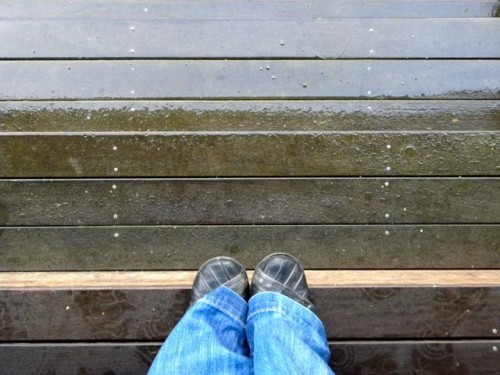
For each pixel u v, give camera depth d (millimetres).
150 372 1126
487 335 1314
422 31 1463
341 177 1413
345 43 1461
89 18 1473
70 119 1431
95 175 1407
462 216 1412
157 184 1407
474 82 1449
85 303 1309
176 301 1315
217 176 1411
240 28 1460
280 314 1196
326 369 1082
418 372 1323
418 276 1363
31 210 1406
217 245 1412
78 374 1319
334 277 1360
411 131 1421
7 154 1405
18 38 1449
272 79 1450
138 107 1436
